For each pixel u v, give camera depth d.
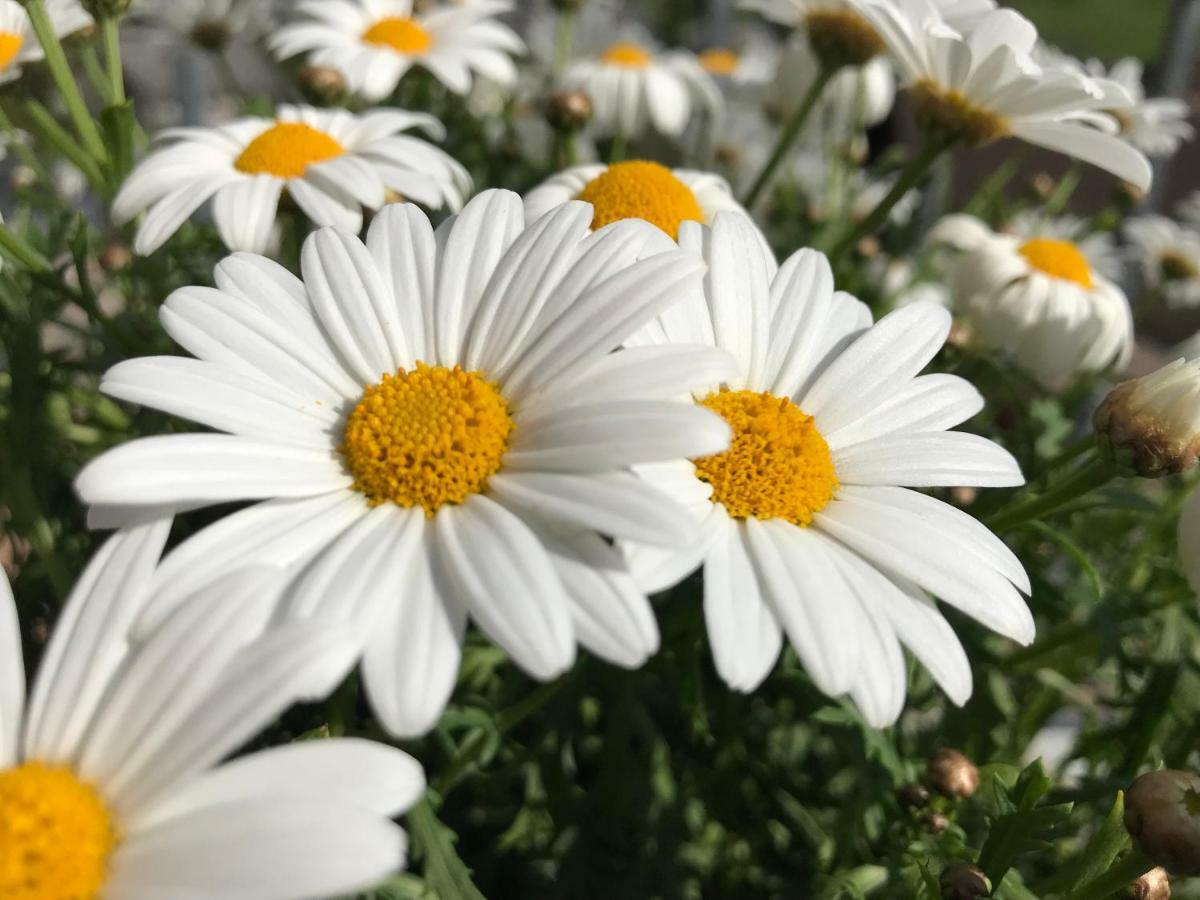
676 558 0.08
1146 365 0.31
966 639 0.14
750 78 0.29
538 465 0.09
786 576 0.09
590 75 0.24
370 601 0.08
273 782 0.07
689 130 0.29
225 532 0.08
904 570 0.09
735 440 0.09
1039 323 0.17
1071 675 0.16
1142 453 0.11
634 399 0.08
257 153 0.14
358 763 0.07
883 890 0.12
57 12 0.16
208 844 0.06
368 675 0.07
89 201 0.25
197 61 0.26
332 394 0.10
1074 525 0.17
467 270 0.10
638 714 0.14
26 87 0.16
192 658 0.07
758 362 0.10
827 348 0.11
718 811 0.15
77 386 0.17
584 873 0.13
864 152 0.25
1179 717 0.15
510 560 0.08
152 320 0.16
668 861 0.14
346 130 0.16
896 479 0.10
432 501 0.09
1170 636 0.14
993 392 0.17
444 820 0.15
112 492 0.08
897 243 0.23
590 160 0.24
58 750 0.07
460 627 0.08
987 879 0.11
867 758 0.13
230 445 0.09
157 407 0.09
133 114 0.14
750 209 0.19
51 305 0.15
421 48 0.21
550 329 0.09
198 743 0.07
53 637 0.08
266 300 0.10
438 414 0.09
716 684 0.14
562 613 0.07
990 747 0.15
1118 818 0.10
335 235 0.10
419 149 0.15
